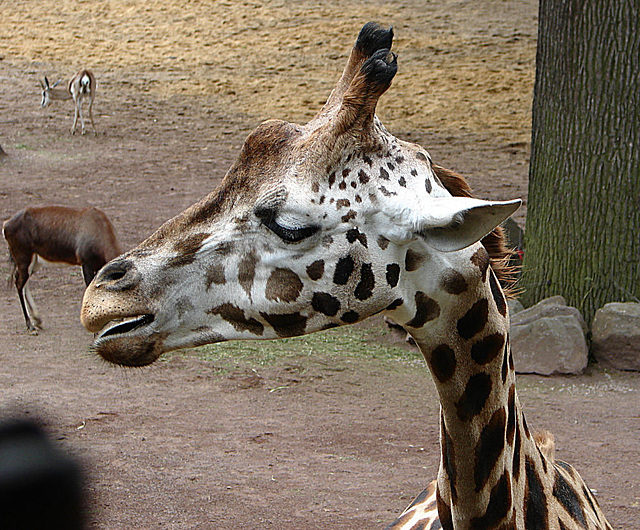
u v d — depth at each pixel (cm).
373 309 279
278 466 666
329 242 274
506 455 283
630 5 892
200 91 2827
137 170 2041
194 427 750
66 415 771
